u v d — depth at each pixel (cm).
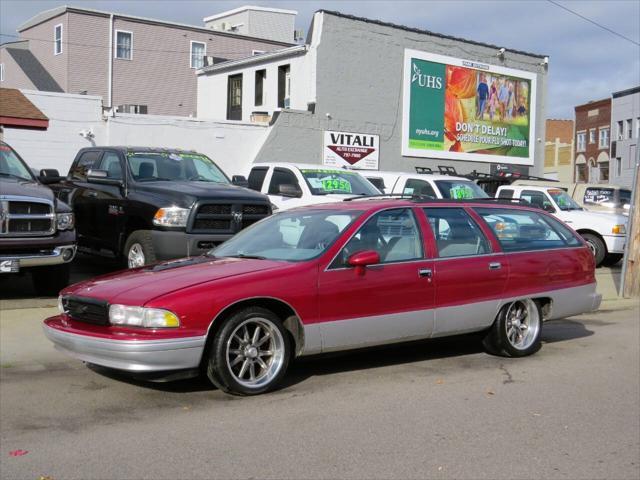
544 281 782
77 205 1188
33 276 1005
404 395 622
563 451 497
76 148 1931
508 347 761
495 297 739
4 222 892
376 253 637
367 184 1352
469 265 718
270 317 600
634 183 1298
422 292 681
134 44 3703
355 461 468
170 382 648
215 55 3978
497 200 797
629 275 1304
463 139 2773
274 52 2536
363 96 2455
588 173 5459
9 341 782
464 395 627
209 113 2989
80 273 1208
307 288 612
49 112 1883
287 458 471
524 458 481
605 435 532
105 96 3628
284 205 1266
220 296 571
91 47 3588
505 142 2928
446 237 718
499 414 575
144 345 546
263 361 611
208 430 523
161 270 638
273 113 2262
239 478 439
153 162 1128
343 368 712
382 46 2491
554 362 762
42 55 3747
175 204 983
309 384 650
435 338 715
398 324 667
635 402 618
